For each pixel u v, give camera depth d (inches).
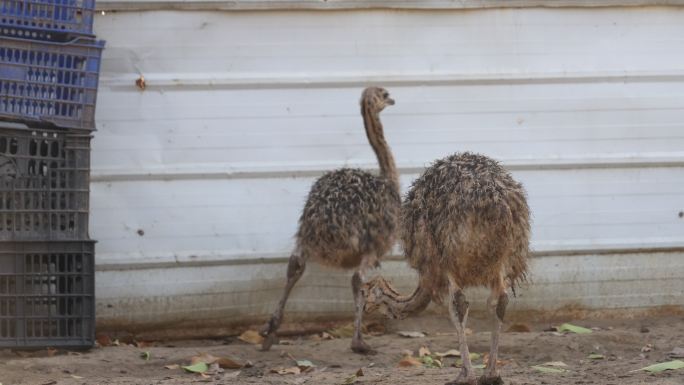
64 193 439.8
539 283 498.9
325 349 450.3
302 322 495.2
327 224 434.9
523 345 446.6
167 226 479.5
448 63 490.3
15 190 431.8
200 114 479.8
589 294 503.5
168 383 375.9
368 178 447.2
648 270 506.0
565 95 496.4
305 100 485.4
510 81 493.0
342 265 450.3
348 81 485.4
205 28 477.7
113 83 472.4
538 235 497.7
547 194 498.3
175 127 478.6
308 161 486.9
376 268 477.7
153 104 476.4
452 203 332.5
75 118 434.9
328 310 495.5
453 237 331.9
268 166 483.8
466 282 345.4
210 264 483.2
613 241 502.0
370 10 485.4
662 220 504.7
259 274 487.2
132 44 473.4
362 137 488.4
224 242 483.2
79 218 439.8
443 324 499.8
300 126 486.0
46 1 427.8
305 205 449.7
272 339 445.7
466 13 490.0
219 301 485.4
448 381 362.3
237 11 478.9
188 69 478.0
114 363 418.3
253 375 401.4
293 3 479.8
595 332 469.1
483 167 339.6
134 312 478.9
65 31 429.4
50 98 430.3
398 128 490.0
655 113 501.4
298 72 484.1
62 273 438.6
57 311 439.8
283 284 490.0
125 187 476.4
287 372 404.2
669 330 482.0
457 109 492.1
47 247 436.1
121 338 478.9
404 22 487.8
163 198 478.9
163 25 474.6
